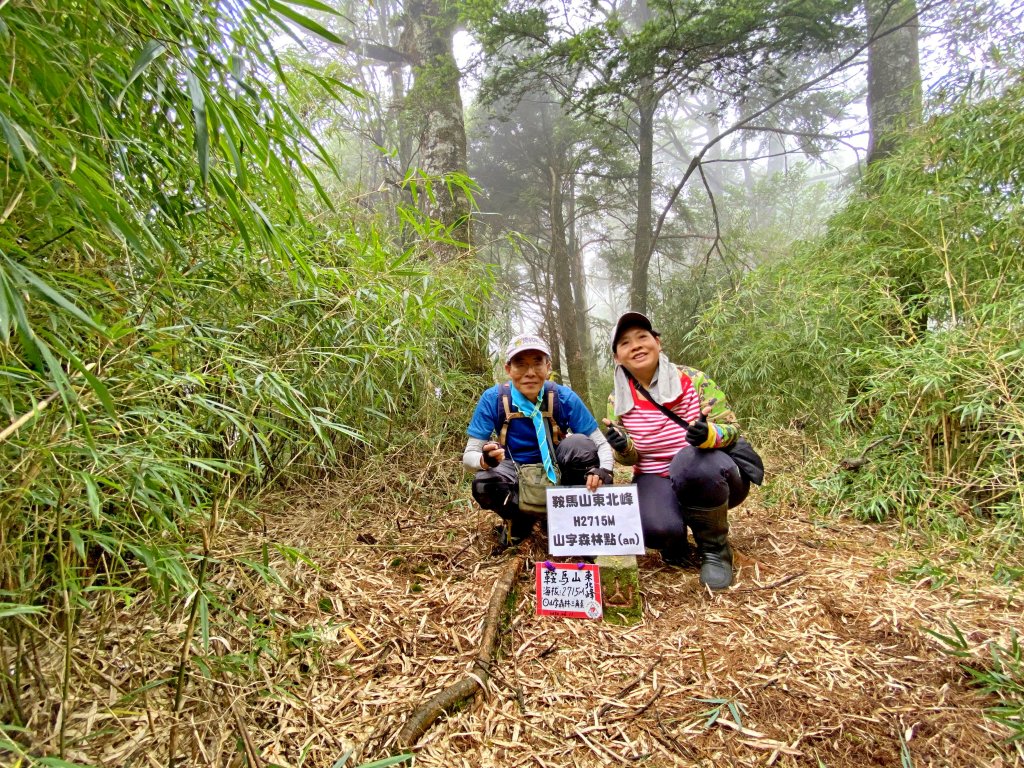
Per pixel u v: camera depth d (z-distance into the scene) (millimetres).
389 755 1153
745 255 8625
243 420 1390
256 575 1716
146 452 1032
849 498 2688
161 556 984
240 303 1534
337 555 2094
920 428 2426
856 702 1294
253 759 1066
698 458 1859
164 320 1184
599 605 1727
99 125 796
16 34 662
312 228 1796
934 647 1481
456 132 5133
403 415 2922
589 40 5203
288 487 2523
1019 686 1217
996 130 2441
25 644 1022
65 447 820
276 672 1392
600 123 6609
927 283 2715
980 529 2156
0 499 839
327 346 1776
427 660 1495
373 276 1697
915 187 2803
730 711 1289
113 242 1011
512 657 1546
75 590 960
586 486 1958
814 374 3275
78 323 910
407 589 1896
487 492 2115
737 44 5082
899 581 1886
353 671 1443
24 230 850
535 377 2191
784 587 1890
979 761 1097
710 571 1926
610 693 1384
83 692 1133
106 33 796
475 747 1202
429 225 1714
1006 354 1983
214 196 1108
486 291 2689
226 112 810
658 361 2121
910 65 4676
